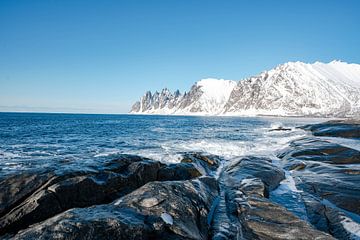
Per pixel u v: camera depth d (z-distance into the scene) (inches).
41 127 1690.5
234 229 238.4
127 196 244.2
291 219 233.8
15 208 249.4
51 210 255.0
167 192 251.6
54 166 322.3
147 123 2682.1
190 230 209.5
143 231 182.7
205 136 1256.2
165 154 658.8
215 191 342.0
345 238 227.1
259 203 273.0
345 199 313.0
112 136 1213.1
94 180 297.6
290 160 567.5
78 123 2349.9
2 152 709.3
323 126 1375.5
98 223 170.4
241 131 1624.0
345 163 517.7
